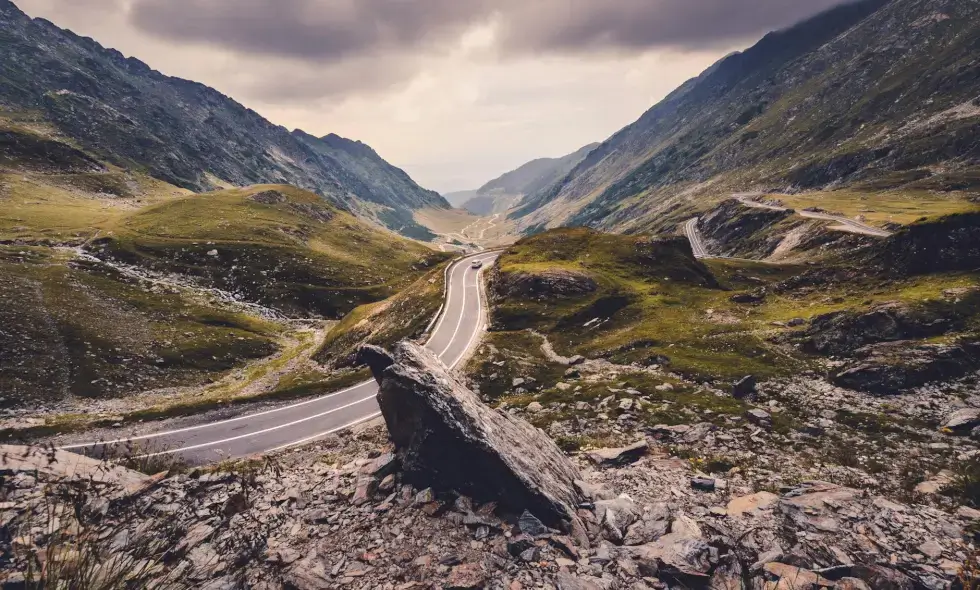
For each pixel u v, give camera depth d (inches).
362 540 437.7
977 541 404.2
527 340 2206.0
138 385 2413.9
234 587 359.6
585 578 363.3
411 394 588.1
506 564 386.6
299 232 6417.3
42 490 405.4
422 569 385.4
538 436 699.4
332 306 4626.0
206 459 1304.1
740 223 7426.2
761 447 949.8
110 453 667.4
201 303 3954.2
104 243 4640.8
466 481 514.6
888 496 603.5
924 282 1846.7
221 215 6299.2
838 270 2269.9
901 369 1236.5
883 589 341.7
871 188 7844.5
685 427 1086.4
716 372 1477.6
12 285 3048.7
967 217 1940.2
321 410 1684.3
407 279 5580.7
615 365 1759.4
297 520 484.7
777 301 2239.2
